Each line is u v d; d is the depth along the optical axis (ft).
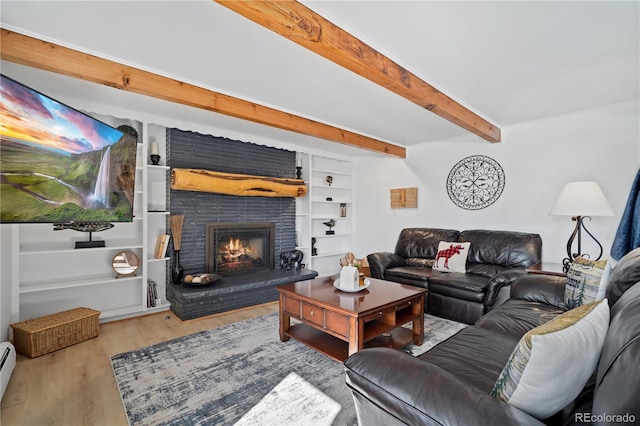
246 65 7.46
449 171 14.48
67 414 5.54
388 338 8.14
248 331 9.43
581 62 7.32
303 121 11.23
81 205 7.39
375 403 3.34
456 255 11.79
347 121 11.87
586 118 10.78
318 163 18.15
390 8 5.36
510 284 9.35
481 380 4.02
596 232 10.63
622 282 4.93
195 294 10.41
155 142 11.63
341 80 8.30
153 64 7.41
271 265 14.82
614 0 5.14
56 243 9.92
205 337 8.95
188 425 5.24
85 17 5.63
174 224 11.59
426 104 8.48
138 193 11.12
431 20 5.68
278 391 6.22
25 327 7.83
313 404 5.81
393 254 13.50
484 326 6.10
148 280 11.50
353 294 8.04
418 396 2.98
